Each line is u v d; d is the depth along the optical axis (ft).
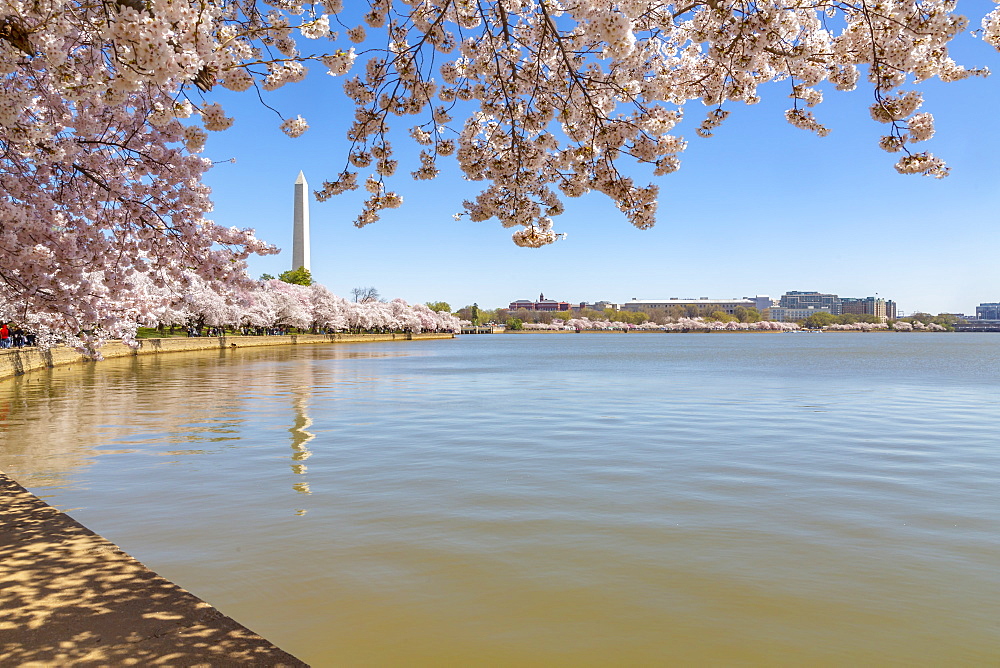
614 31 17.60
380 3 22.21
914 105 17.94
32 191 31.71
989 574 29.66
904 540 34.22
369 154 23.93
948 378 145.89
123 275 35.29
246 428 71.20
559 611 25.93
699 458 55.42
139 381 123.75
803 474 49.21
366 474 49.01
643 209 21.22
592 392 113.91
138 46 15.30
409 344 398.62
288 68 23.03
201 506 40.11
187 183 34.19
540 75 22.09
